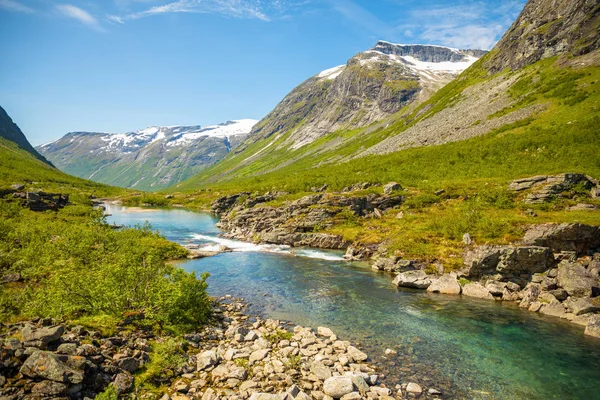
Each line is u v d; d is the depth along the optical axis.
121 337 17.25
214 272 40.09
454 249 39.88
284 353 19.47
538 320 26.14
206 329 22.50
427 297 31.62
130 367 14.99
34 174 155.00
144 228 57.56
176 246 50.25
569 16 126.00
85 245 35.38
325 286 34.75
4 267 27.62
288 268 42.19
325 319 26.02
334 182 97.94
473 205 52.41
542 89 105.94
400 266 39.22
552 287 30.03
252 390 15.16
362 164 117.00
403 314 27.25
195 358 17.95
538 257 32.25
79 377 12.19
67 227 47.59
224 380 16.09
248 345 20.39
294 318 26.14
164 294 21.75
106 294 20.31
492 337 23.08
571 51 116.31
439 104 158.12
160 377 15.42
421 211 60.09
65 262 30.14
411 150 113.50
